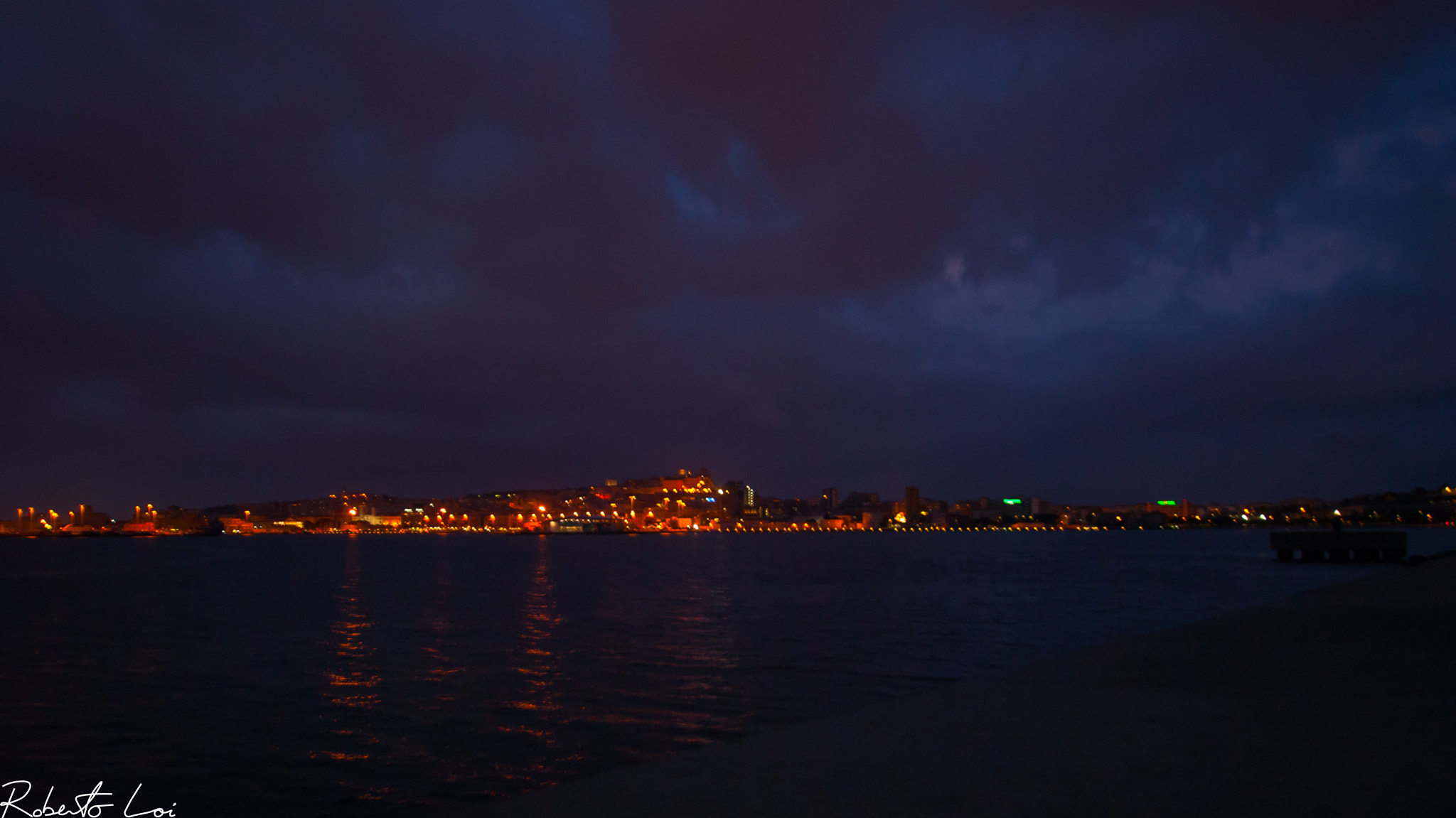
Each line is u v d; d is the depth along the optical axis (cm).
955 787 600
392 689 2408
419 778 1567
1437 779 599
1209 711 874
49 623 4391
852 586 6862
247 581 8100
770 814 545
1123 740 744
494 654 3098
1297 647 1401
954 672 2622
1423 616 1886
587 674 2614
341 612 4897
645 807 568
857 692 2308
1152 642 1530
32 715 2116
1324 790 576
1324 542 9350
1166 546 19112
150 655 3197
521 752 1728
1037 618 4253
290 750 1764
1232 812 530
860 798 578
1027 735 772
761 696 2259
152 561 13400
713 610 4769
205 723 2009
